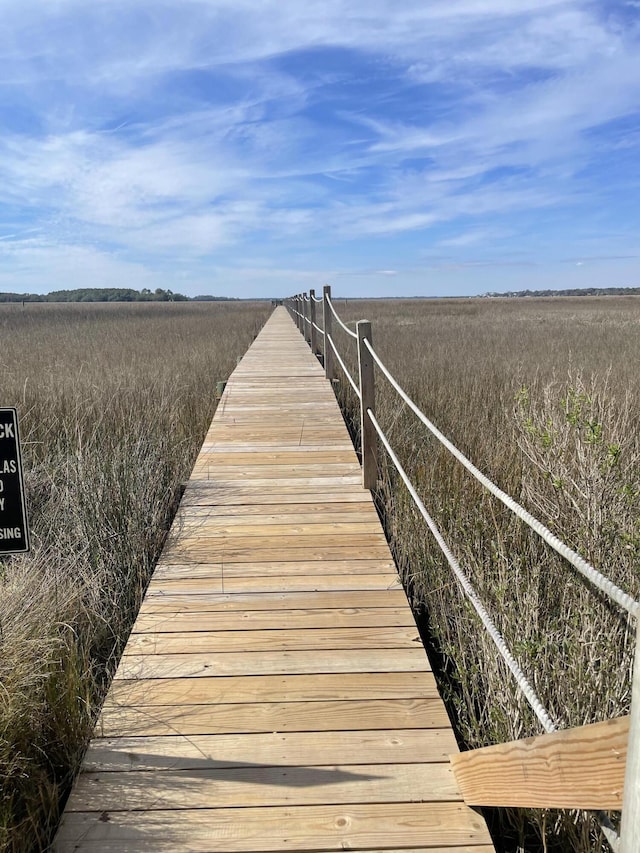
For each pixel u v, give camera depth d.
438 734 2.38
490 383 9.02
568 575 3.06
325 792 2.10
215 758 2.25
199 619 3.18
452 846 1.90
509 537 3.75
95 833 1.94
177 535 4.23
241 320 31.25
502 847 2.29
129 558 4.09
